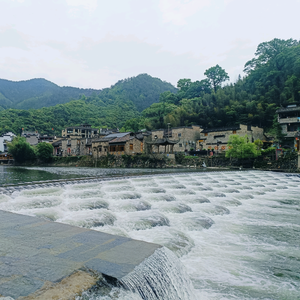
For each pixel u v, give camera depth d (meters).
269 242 10.86
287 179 34.94
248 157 50.78
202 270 8.12
